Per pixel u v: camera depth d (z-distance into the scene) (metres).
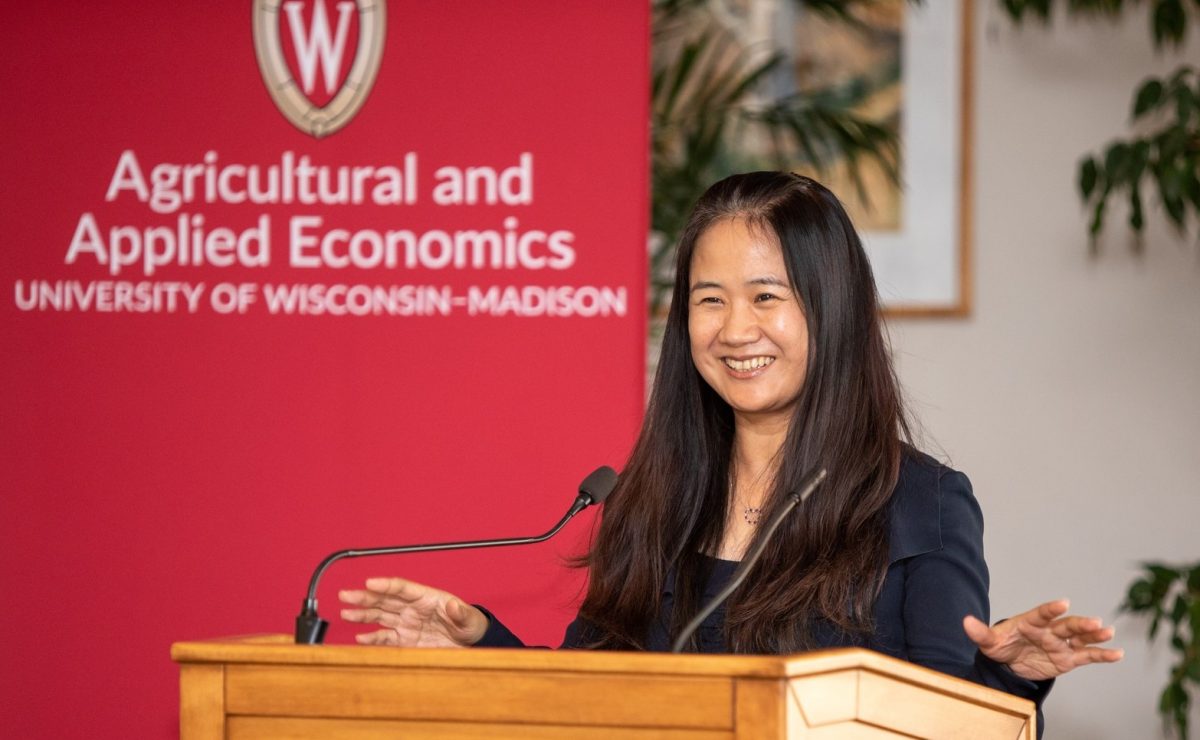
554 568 7.58
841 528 5.43
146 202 7.83
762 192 5.70
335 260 7.75
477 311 7.66
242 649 4.00
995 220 11.26
